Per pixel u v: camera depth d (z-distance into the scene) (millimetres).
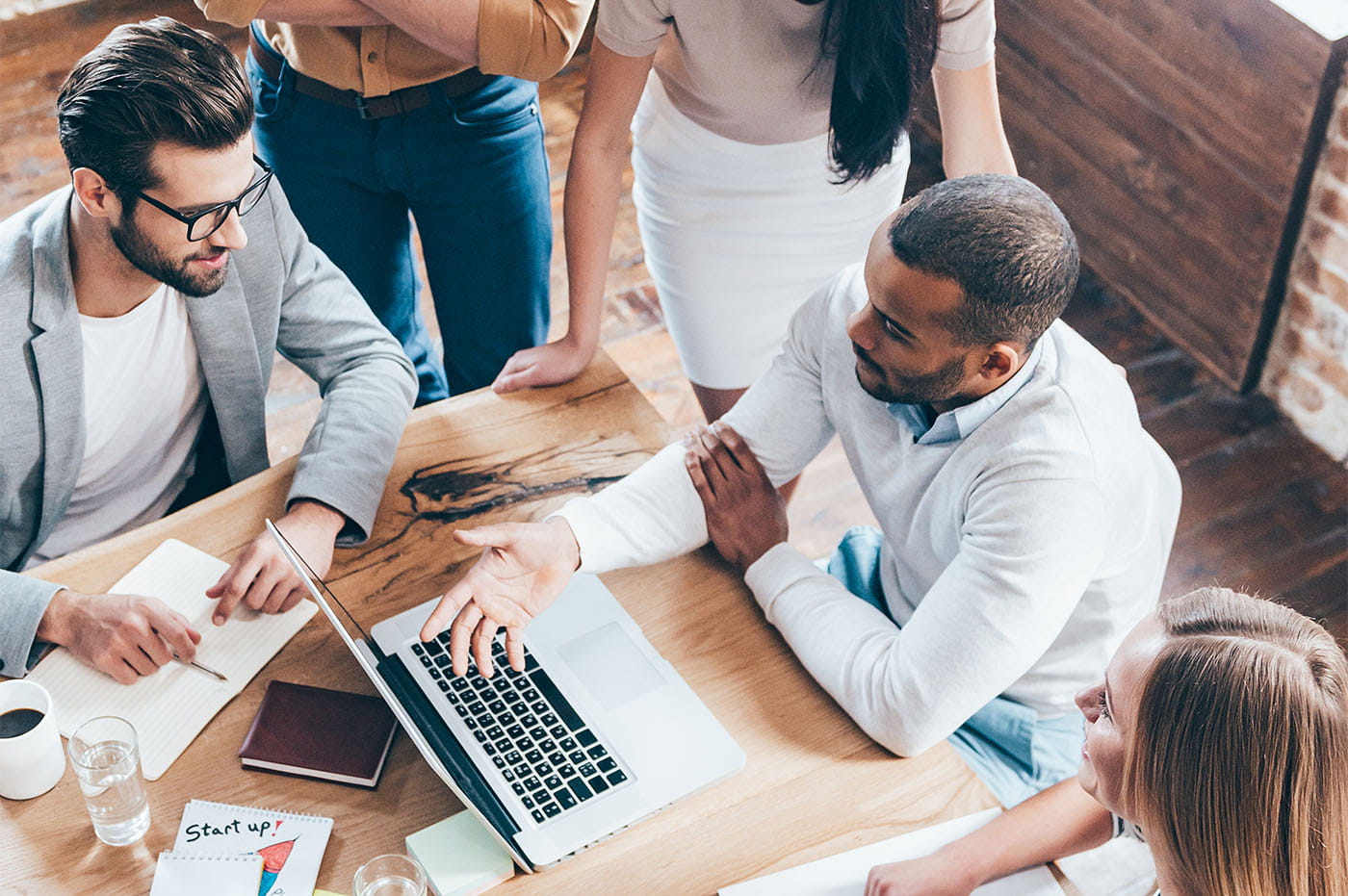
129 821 1272
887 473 1581
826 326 1613
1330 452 2861
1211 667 1087
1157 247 3084
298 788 1344
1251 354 2926
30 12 3844
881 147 1832
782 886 1284
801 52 1837
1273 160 2684
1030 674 1604
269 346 1794
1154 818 1119
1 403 1572
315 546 1566
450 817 1320
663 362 3010
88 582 1527
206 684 1428
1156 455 1596
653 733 1396
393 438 1709
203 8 1883
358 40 2000
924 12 1675
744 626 1538
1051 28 3146
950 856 1312
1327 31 2484
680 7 1808
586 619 1508
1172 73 2861
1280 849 1060
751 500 1598
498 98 2115
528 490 1668
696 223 2133
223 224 1540
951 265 1286
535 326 2412
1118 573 1512
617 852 1308
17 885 1249
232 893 1242
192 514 1618
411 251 2393
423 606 1519
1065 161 3275
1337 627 2545
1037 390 1422
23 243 1554
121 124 1415
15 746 1278
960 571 1420
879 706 1396
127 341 1683
